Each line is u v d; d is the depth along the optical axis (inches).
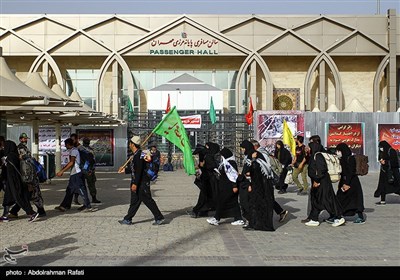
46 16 1630.2
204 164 478.6
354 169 440.8
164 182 890.1
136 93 1752.0
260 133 1154.0
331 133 1152.2
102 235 382.0
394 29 1654.8
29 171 445.1
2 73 578.6
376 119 1155.9
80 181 510.6
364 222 449.1
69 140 515.2
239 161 1294.3
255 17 1657.2
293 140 836.6
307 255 315.0
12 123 1027.9
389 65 1667.1
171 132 480.4
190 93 1540.4
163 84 1587.1
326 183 426.6
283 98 1756.9
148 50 1657.2
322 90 1669.5
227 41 1660.9
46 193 693.3
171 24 1654.8
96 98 1663.4
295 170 695.1
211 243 353.1
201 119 1323.8
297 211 527.5
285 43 1667.1
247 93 1740.9
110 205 565.9
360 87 1766.7
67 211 514.0
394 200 628.7
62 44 1647.4
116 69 1658.5
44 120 911.7
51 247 335.9
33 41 1635.1
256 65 1688.0
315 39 1667.1
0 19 1628.9
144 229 410.6
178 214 500.7
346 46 1668.3
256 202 406.3
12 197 438.6
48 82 1658.5
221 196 433.7
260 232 399.9
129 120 1309.1
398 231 405.7
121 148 1207.6
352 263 293.4
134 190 430.0
